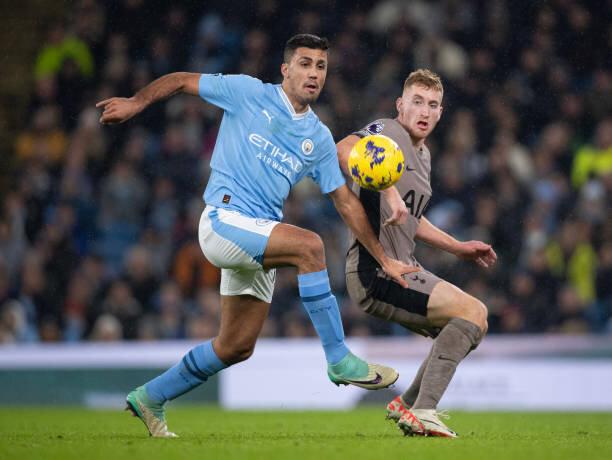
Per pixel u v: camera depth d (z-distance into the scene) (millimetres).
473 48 57188
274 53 58562
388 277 21406
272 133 20688
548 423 28188
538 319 44781
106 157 55531
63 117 57500
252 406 41156
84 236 51781
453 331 20641
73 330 46469
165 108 56594
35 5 68625
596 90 55531
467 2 58188
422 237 23266
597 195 50312
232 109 20906
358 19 57812
